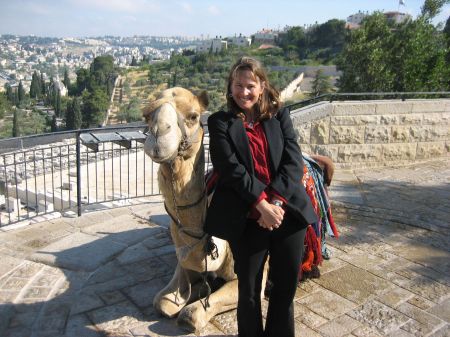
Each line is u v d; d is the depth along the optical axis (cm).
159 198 745
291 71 7438
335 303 396
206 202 313
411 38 1770
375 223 588
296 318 371
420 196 704
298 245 273
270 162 270
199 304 348
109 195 970
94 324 355
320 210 417
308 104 932
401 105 866
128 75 11600
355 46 1905
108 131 598
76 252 483
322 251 464
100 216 612
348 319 372
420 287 427
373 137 866
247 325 288
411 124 886
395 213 621
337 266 466
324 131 837
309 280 434
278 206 259
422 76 1658
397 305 395
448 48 1667
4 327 357
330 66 7544
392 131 875
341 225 579
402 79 1756
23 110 9100
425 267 470
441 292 419
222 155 263
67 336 339
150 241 515
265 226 259
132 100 8681
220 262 348
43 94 11581
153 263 462
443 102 899
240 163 264
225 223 272
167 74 10975
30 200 1031
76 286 421
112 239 519
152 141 257
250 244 273
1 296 401
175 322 357
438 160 936
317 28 10338
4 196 1027
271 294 289
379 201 675
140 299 393
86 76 10788
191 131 280
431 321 371
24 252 500
